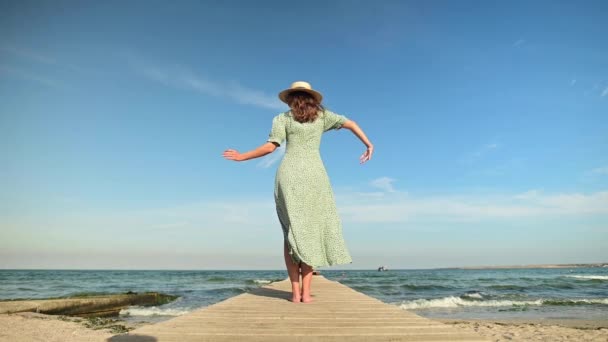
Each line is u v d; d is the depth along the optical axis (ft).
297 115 11.34
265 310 10.07
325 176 11.66
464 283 109.81
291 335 6.79
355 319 8.57
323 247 11.32
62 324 34.94
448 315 47.32
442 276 168.66
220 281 126.62
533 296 70.33
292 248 10.93
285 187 11.27
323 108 11.80
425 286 93.15
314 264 10.90
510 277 153.58
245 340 6.48
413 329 7.38
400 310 10.15
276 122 11.50
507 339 29.84
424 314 48.29
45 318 37.76
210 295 76.69
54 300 45.24
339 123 11.98
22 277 161.58
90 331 31.99
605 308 53.83
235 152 10.97
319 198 11.39
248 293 15.61
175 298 66.39
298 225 11.02
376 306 11.04
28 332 30.50
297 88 11.37
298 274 12.16
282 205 11.55
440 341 6.47
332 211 11.61
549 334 31.76
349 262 11.28
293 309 10.30
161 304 59.41
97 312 48.19
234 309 10.27
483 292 80.38
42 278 150.41
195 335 6.73
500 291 82.79
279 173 11.57
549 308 54.08
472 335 6.89
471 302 60.34
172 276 174.70
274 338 6.61
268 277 164.55
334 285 22.26
